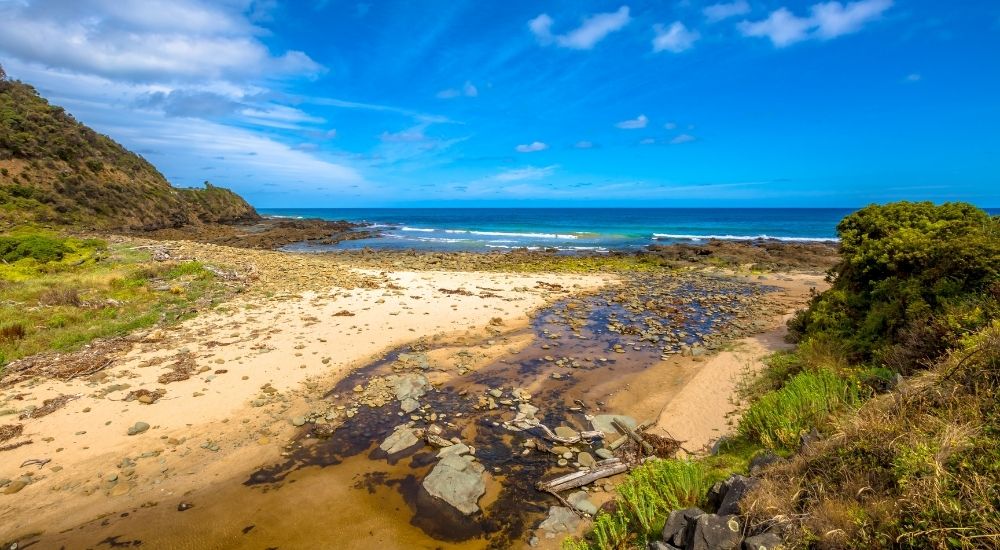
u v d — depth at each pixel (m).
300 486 6.91
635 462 7.28
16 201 47.47
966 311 7.24
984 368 5.06
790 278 25.36
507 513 6.34
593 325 15.52
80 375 10.15
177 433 8.16
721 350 12.41
